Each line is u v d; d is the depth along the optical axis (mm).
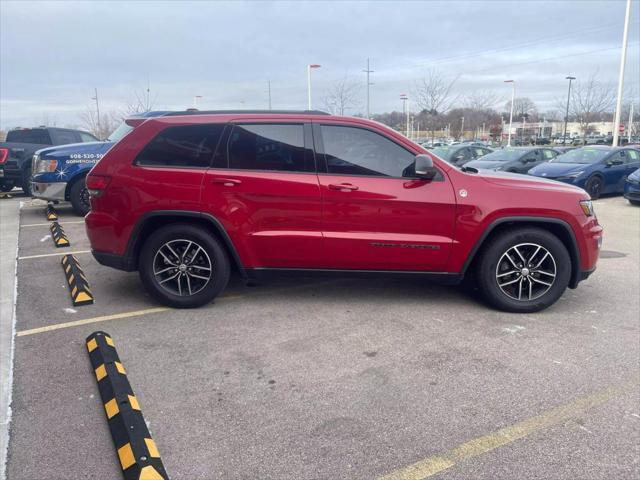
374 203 4352
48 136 13352
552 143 56188
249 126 4438
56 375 3367
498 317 4512
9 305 4703
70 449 2609
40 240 7586
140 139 4473
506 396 3145
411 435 2750
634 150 14383
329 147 4414
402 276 4547
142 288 5238
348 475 2438
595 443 2676
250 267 4516
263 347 3846
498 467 2494
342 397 3129
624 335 4105
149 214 4402
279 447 2643
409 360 3637
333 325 4293
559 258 4484
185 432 2766
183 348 3816
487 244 4531
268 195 4352
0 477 2396
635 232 8828
